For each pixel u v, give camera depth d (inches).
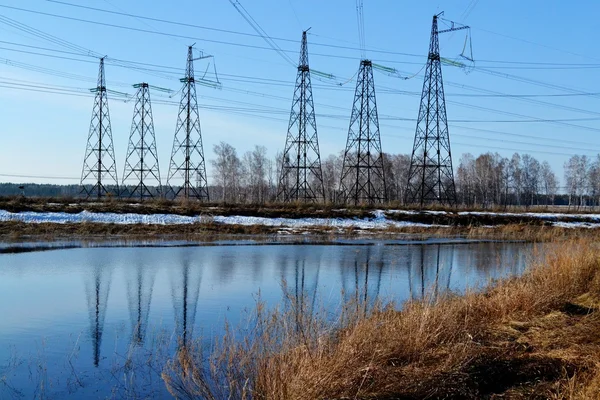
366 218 1747.0
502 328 404.5
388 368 304.7
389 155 4111.7
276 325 376.2
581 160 4259.4
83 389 331.6
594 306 456.4
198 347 397.7
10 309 546.9
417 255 1074.7
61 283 690.8
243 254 1021.8
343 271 836.0
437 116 2111.2
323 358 298.4
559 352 332.2
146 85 2268.7
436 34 2100.1
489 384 289.3
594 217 2100.1
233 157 3351.4
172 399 310.2
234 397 297.6
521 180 4439.0
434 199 2454.5
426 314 373.7
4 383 342.0
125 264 859.4
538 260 639.1
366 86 2103.8
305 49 2049.7
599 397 244.8
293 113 2064.5
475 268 893.8
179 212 1561.3
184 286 681.0
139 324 489.1
